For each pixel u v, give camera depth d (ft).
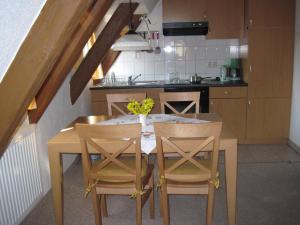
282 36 13.41
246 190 9.78
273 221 8.04
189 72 16.20
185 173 7.12
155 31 15.76
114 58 15.97
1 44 5.08
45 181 9.96
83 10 5.19
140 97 10.92
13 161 7.61
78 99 13.55
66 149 7.39
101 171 7.48
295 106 13.50
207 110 14.29
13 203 7.62
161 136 6.54
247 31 13.57
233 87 13.96
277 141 14.46
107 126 6.40
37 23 5.06
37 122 9.21
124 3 11.68
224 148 7.18
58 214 7.91
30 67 5.30
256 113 14.15
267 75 13.74
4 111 5.56
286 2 13.17
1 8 4.84
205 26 13.99
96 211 7.42
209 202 7.06
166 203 7.23
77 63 12.59
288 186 9.98
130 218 8.54
